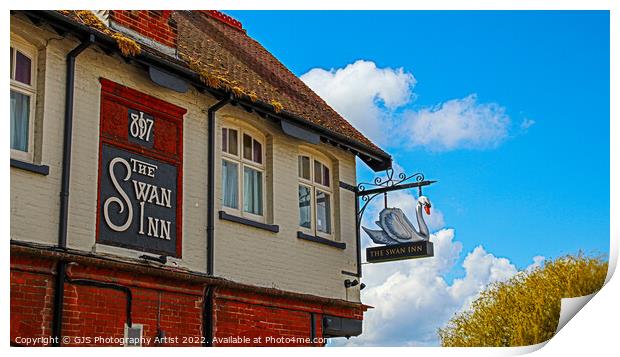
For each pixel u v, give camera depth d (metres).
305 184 14.48
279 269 13.28
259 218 13.35
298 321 13.43
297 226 13.89
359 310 14.95
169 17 12.07
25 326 9.25
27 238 9.48
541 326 15.03
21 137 9.82
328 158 15.18
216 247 12.17
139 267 10.57
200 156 12.23
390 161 15.90
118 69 11.07
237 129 13.22
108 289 10.29
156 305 10.93
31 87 10.01
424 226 14.16
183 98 12.09
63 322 9.66
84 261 9.90
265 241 13.13
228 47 15.30
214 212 12.25
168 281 11.12
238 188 12.99
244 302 12.39
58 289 9.66
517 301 15.30
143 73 11.43
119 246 10.64
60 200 9.96
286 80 15.85
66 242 9.91
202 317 11.63
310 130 13.98
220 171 12.57
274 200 13.48
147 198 11.19
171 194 11.58
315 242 14.22
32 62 10.09
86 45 10.32
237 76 13.62
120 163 10.88
